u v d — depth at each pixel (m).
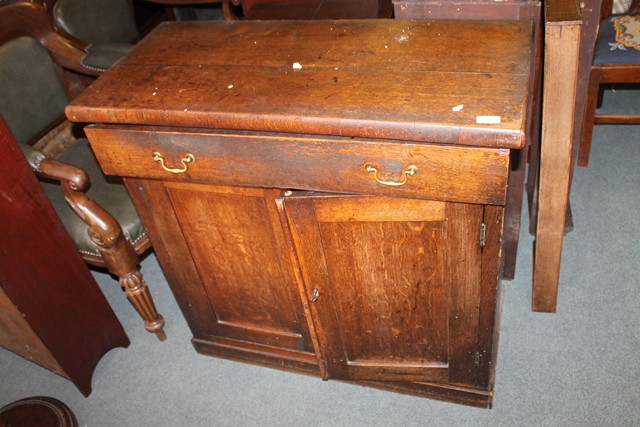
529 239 2.20
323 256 1.45
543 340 1.86
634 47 2.07
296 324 1.72
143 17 3.16
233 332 1.87
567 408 1.69
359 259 1.44
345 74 1.32
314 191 1.35
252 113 1.24
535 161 2.04
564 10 1.39
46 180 1.96
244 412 1.82
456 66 1.28
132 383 1.96
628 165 2.40
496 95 1.18
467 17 1.55
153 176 1.44
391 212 1.31
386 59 1.35
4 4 1.98
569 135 1.53
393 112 1.17
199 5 3.35
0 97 1.85
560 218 1.69
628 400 1.68
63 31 2.10
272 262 1.56
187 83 1.38
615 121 2.29
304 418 1.78
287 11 2.04
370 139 1.19
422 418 1.73
